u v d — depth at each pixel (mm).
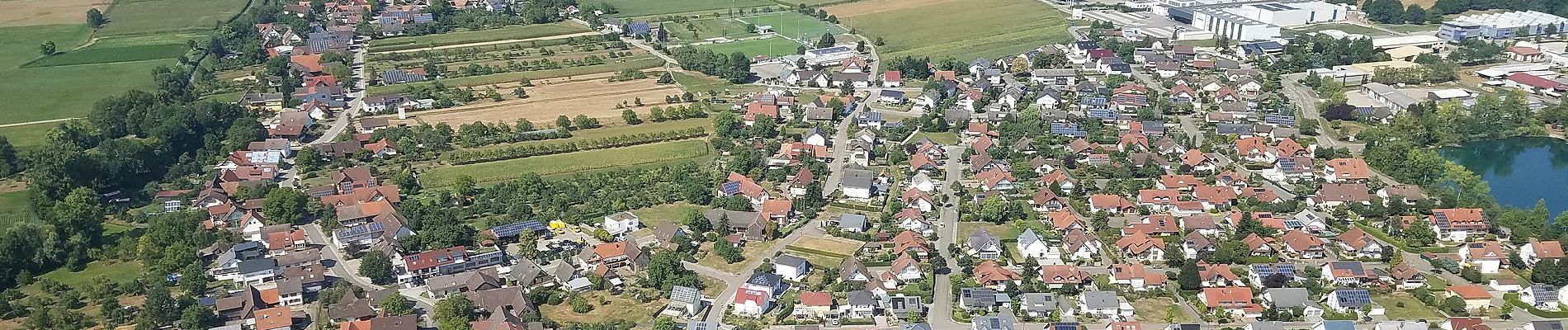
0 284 161500
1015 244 179125
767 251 176750
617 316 151000
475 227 186750
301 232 179875
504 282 162375
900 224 186750
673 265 163375
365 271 164375
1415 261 171000
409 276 162750
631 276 165375
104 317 148750
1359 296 151250
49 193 192000
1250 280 161500
